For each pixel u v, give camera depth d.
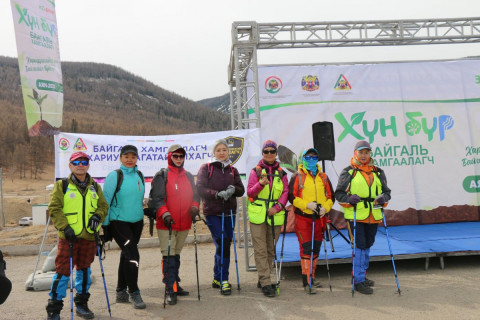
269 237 4.87
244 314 4.04
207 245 8.40
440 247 5.72
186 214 4.60
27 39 4.91
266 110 7.23
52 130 5.25
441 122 7.59
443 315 3.84
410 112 7.53
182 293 4.76
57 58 5.41
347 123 7.38
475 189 7.60
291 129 7.25
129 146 4.43
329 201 4.77
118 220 4.29
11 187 81.69
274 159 4.80
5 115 135.50
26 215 45.38
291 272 5.82
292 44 7.16
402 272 5.53
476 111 7.66
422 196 7.51
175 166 4.65
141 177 4.52
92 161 5.47
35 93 5.00
